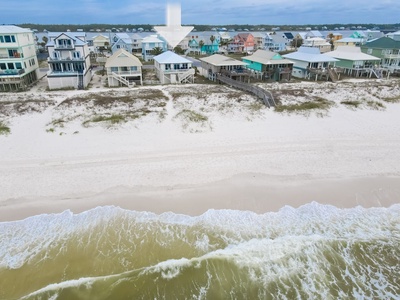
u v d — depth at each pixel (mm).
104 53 84062
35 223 18188
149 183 21719
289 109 34562
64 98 38625
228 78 46469
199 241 17312
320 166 24109
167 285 14914
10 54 42500
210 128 30281
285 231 18000
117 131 29016
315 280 15266
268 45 95438
